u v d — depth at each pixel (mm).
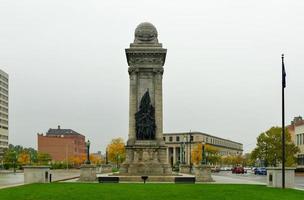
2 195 44375
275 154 147500
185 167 121688
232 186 58562
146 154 86438
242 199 41656
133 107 89000
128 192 47594
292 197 43656
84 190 49500
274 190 51969
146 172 85062
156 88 89250
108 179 69625
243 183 69375
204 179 75062
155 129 88188
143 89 89562
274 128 150625
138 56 89688
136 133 87875
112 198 41844
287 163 146250
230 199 41656
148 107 88062
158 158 86938
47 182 67375
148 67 89438
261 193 47594
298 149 150000
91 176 74125
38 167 67625
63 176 105750
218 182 73562
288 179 58812
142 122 87812
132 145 87188
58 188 52438
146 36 90875
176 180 68750
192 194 46062
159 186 57312
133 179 75688
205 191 49656
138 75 90000
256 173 141625
